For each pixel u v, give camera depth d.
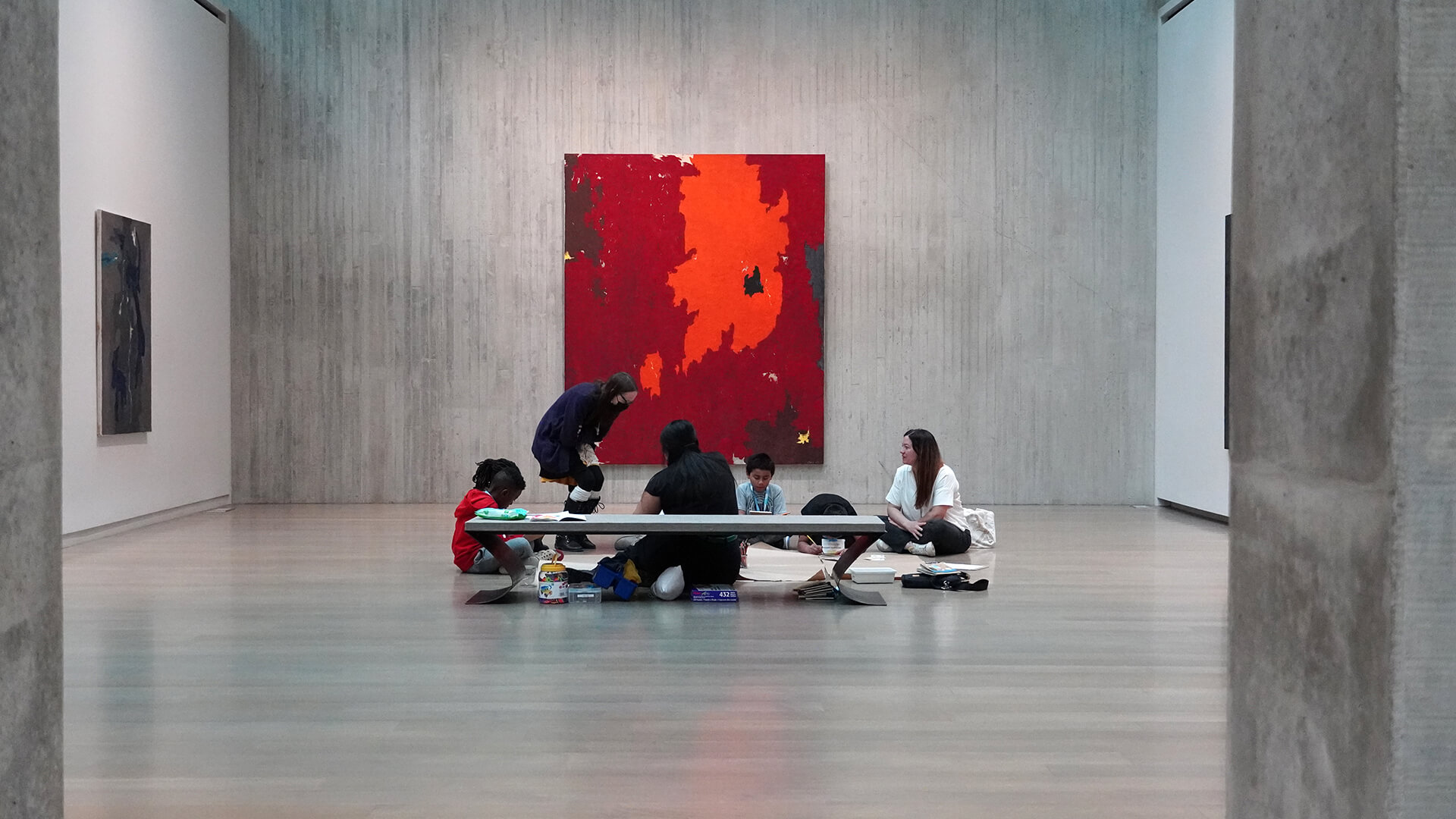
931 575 6.23
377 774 3.02
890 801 2.82
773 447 11.11
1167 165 10.95
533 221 11.08
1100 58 11.24
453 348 11.04
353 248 10.97
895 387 11.23
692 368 11.08
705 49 11.13
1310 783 1.54
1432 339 1.35
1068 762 3.14
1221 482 9.74
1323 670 1.51
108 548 7.82
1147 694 3.91
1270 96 1.68
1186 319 10.48
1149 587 6.25
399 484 11.01
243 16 10.90
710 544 6.11
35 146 1.65
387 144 11.00
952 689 3.97
